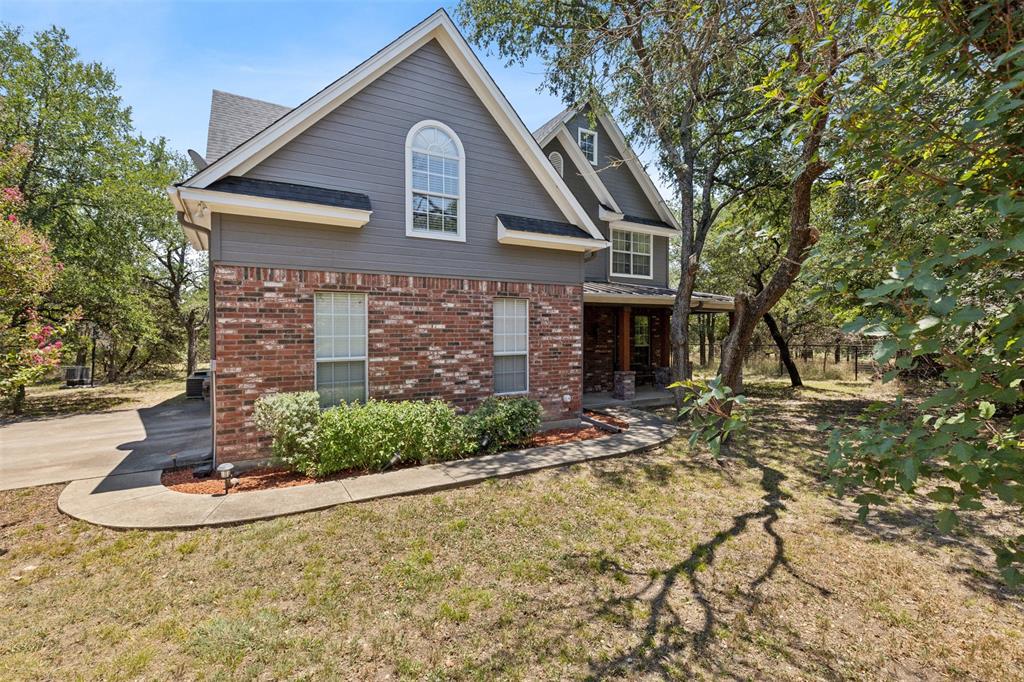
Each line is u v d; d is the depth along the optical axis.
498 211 9.08
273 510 5.18
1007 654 3.16
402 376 7.96
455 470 6.66
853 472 2.17
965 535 4.94
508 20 11.55
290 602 3.62
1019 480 1.60
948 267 1.82
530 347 9.52
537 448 7.93
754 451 8.15
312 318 7.15
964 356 1.80
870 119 2.42
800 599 3.77
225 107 8.73
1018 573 1.79
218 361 6.47
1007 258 1.72
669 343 16.22
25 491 5.98
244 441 6.62
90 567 4.08
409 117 8.06
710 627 3.41
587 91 8.06
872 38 2.95
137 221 18.56
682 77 4.90
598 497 5.88
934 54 2.21
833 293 2.41
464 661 3.02
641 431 9.25
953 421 1.70
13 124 14.52
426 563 4.22
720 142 11.34
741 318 7.91
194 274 25.95
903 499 5.93
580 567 4.20
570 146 13.90
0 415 12.15
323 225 7.23
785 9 3.72
